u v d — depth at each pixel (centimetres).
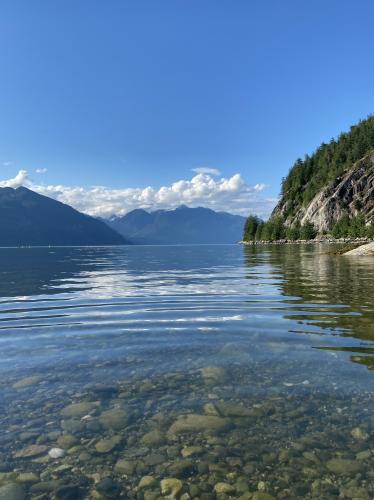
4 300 1352
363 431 410
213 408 467
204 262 3950
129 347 719
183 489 332
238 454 378
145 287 1700
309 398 488
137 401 489
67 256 6981
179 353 678
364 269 2500
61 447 391
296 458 369
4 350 707
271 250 7744
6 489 328
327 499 317
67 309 1152
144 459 373
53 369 604
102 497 322
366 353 663
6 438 405
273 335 791
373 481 336
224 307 1132
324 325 873
